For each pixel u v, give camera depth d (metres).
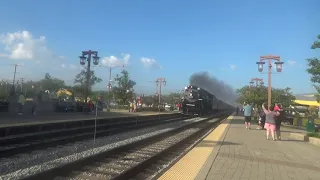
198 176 9.07
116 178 8.53
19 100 30.92
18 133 16.62
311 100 73.81
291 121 44.81
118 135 20.98
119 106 67.12
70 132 19.45
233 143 16.78
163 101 98.19
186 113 50.03
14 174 8.88
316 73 20.56
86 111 40.00
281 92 48.97
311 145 17.47
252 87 50.22
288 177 9.44
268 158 12.48
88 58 41.53
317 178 9.47
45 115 30.12
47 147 14.57
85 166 10.26
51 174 8.47
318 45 20.14
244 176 9.27
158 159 12.17
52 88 59.97
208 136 20.39
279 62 34.25
